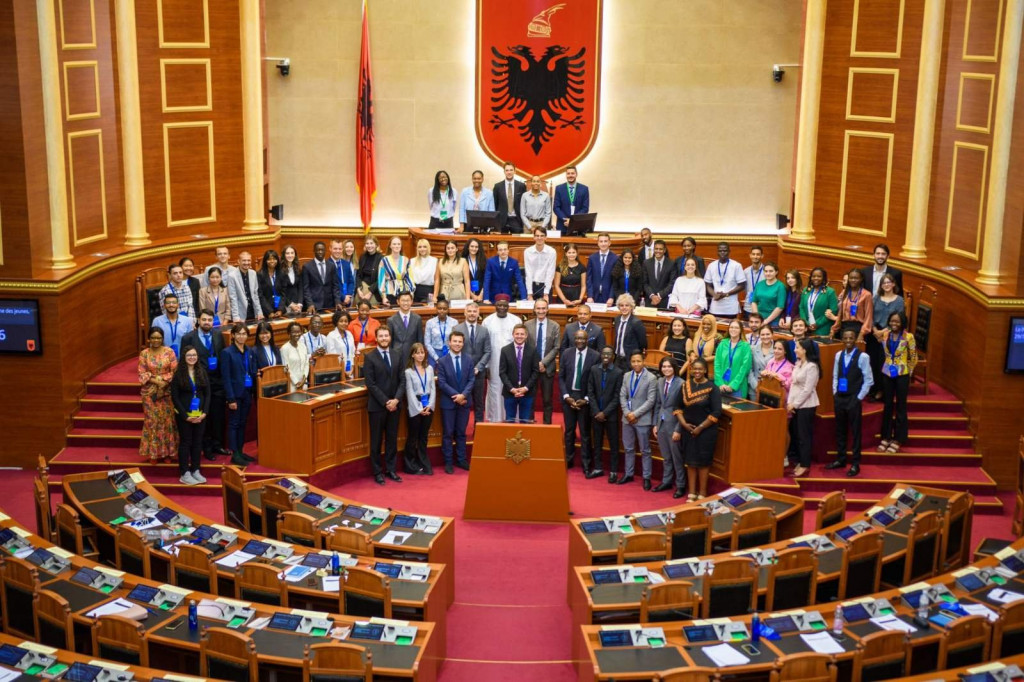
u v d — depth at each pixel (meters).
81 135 16.95
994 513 15.32
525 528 14.48
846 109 19.06
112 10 17.70
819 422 15.91
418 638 9.84
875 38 18.50
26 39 15.45
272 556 11.27
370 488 15.63
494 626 11.93
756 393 15.77
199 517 12.26
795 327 15.34
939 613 10.19
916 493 13.16
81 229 17.06
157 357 15.24
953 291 16.98
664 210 21.73
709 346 16.09
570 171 19.42
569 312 17.44
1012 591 10.79
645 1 21.03
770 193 21.61
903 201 18.44
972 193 17.05
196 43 19.11
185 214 19.33
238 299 16.77
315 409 15.14
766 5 20.97
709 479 15.41
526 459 14.52
